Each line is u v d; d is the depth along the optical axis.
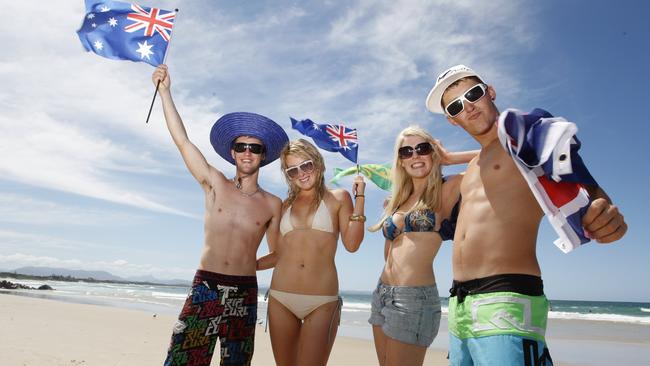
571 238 2.15
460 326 2.75
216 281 4.06
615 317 26.44
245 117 4.58
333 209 4.48
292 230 4.44
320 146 5.59
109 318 14.57
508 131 2.30
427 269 3.71
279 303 4.36
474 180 2.95
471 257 2.75
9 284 40.16
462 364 2.74
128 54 4.73
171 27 4.83
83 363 6.89
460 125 3.13
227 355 4.02
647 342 12.72
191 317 3.91
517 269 2.56
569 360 9.68
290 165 4.44
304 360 4.16
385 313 3.75
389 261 3.89
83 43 4.77
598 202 2.12
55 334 9.79
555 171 2.15
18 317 12.77
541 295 2.56
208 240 4.20
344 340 12.12
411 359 3.58
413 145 3.88
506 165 2.76
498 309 2.51
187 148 4.42
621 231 2.14
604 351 11.02
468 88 3.03
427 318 3.62
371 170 5.40
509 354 2.40
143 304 25.50
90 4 4.81
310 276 4.27
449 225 3.66
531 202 2.64
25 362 6.64
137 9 4.86
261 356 8.77
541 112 2.41
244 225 4.32
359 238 4.35
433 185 3.79
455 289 2.86
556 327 18.67
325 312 4.26
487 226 2.71
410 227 3.78
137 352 8.12
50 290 41.56
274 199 4.68
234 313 4.10
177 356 3.79
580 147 2.27
